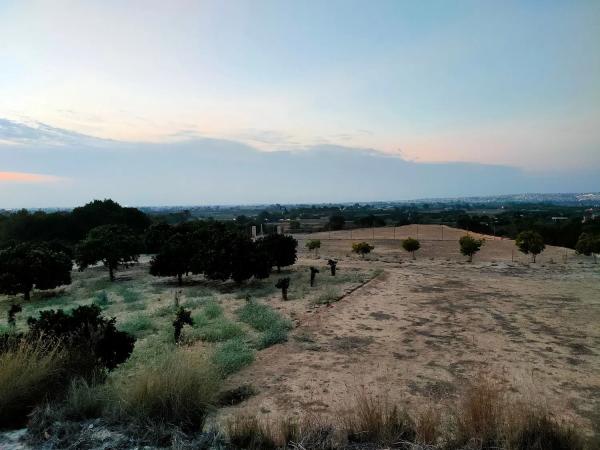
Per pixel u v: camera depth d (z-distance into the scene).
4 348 5.77
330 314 13.96
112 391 5.16
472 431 4.18
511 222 88.06
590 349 9.98
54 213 46.06
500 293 17.83
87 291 23.05
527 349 9.98
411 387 7.61
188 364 5.62
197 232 29.16
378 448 4.12
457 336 11.17
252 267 21.69
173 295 19.95
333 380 7.99
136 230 48.31
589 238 33.91
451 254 39.16
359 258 35.88
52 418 4.36
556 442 4.29
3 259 21.36
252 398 7.09
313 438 4.32
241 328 12.43
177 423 4.55
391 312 14.23
